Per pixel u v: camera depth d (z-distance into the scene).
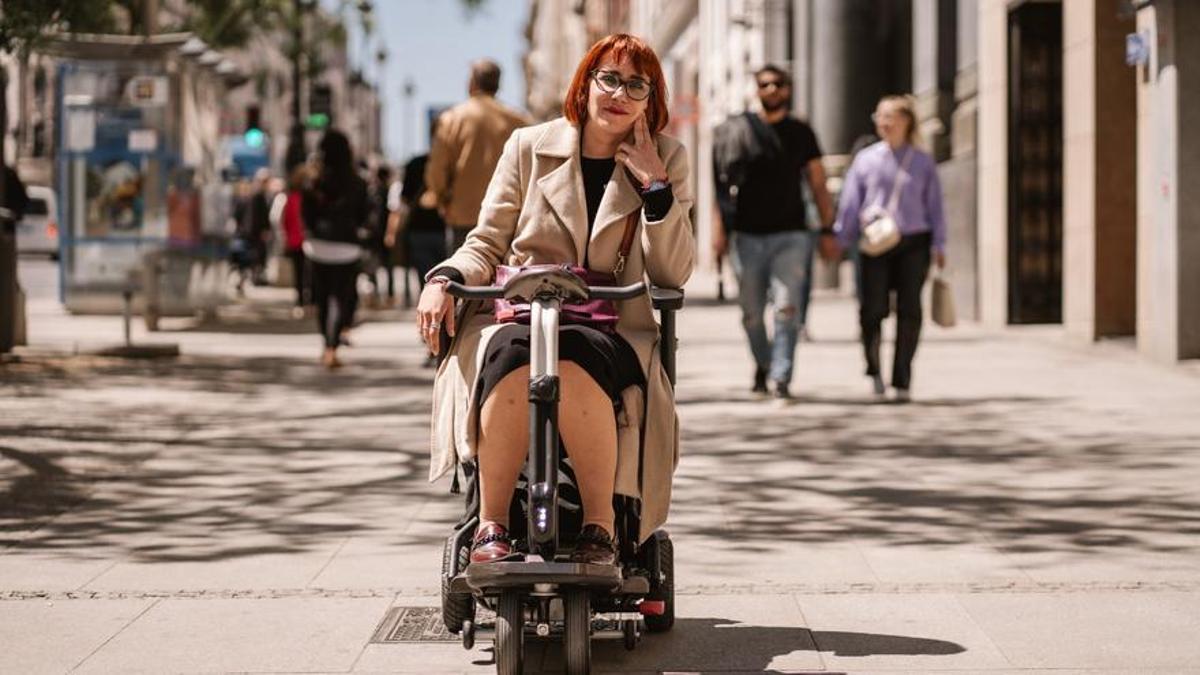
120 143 20.02
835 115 26.45
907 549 6.62
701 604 5.76
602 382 4.77
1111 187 14.85
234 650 5.19
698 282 33.91
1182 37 12.71
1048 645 5.16
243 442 9.69
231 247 31.38
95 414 10.90
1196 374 12.66
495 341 4.80
